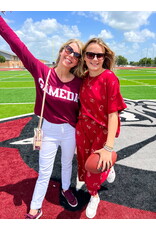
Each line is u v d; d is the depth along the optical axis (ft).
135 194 8.57
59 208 7.74
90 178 6.77
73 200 7.86
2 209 7.59
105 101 6.15
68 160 7.43
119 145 13.58
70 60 6.16
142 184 9.27
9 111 22.67
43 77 6.51
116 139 14.57
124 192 8.70
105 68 6.79
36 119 19.33
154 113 21.83
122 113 21.66
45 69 6.53
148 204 7.99
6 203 7.91
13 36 6.55
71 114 6.77
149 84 50.57
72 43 6.21
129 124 17.97
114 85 5.85
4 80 63.93
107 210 7.65
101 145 6.63
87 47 6.06
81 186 9.16
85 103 6.45
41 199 7.13
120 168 10.65
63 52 6.24
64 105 6.53
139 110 23.06
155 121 18.92
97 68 5.98
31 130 16.20
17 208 7.66
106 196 8.43
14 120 18.99
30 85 48.83
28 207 7.73
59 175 10.01
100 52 5.87
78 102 6.84
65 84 6.50
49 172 7.00
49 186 9.08
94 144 6.67
